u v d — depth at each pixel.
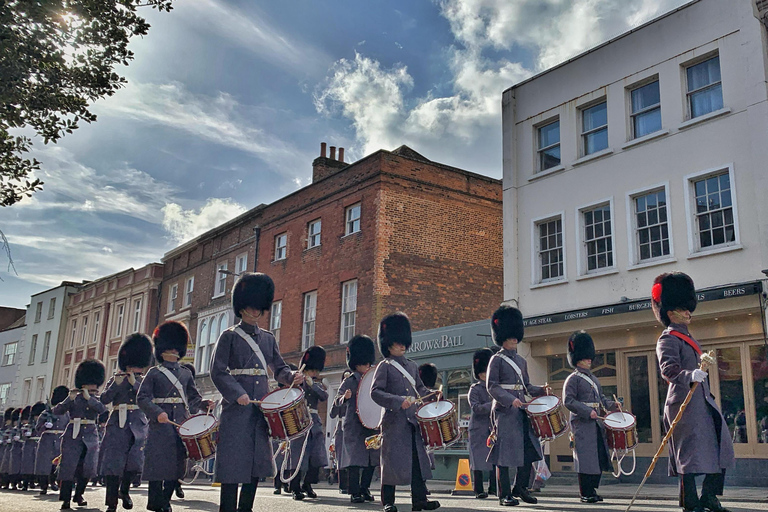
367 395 8.91
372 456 10.44
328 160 29.27
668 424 6.39
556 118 19.03
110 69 10.34
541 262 18.80
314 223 27.30
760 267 14.05
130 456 9.09
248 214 31.67
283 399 6.61
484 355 10.95
